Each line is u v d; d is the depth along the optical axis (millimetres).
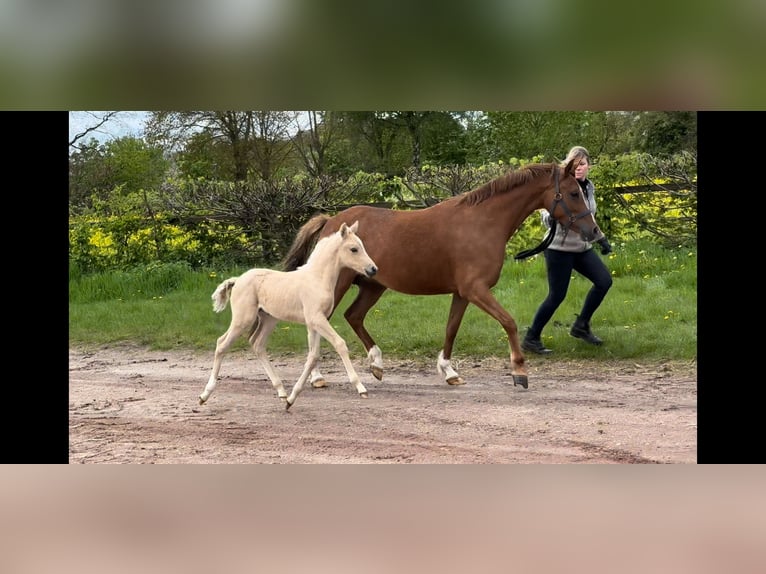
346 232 6207
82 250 11812
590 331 7555
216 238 11773
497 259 6660
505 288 9578
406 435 5461
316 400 6469
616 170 10469
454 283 6746
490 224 6680
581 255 7312
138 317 9570
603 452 5016
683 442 5168
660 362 7086
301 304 6141
